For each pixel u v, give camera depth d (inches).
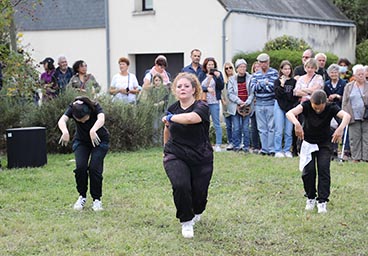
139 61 968.9
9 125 543.8
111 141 531.5
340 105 486.9
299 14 995.9
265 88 497.4
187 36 896.3
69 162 477.7
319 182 317.1
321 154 317.1
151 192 364.5
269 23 914.7
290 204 335.9
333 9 1147.9
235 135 523.2
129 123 537.3
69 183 392.8
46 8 1028.5
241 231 283.4
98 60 989.2
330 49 1071.6
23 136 451.5
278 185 383.2
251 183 389.4
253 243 267.9
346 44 1124.5
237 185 383.6
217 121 524.4
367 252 257.0
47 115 533.0
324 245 265.6
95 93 546.9
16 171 436.5
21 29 1019.3
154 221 300.4
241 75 516.4
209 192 362.6
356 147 478.9
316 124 310.7
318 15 1051.9
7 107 545.6
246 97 515.2
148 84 565.0
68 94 539.8
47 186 383.9
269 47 890.7
